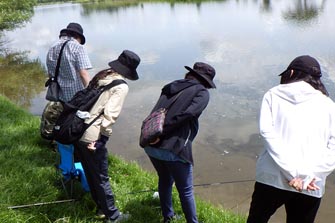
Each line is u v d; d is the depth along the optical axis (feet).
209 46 69.62
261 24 100.42
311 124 9.43
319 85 9.94
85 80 16.55
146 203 15.16
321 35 73.56
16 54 79.61
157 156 11.91
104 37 96.78
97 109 12.19
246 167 22.57
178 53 63.93
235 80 42.73
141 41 83.92
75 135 12.07
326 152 9.39
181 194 12.17
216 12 148.87
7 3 85.61
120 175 17.87
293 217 10.16
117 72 12.35
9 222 12.03
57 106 17.19
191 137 11.91
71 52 16.42
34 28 141.49
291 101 9.62
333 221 16.96
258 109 33.17
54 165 16.99
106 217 13.17
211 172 21.93
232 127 29.30
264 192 9.87
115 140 27.20
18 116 24.86
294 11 129.59
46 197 13.94
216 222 14.56
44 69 63.00
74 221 12.89
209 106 34.17
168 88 11.98
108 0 346.74
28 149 18.63
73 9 267.80
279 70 46.73
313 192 9.53
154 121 11.47
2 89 47.91
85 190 14.38
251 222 10.27
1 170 15.58
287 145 9.45
